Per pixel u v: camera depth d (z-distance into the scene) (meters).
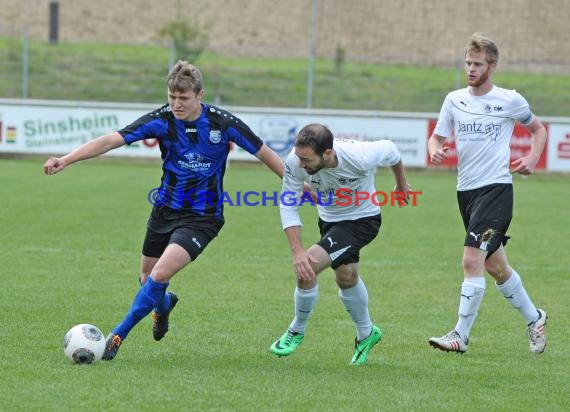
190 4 124.19
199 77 19.50
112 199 51.25
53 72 88.44
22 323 23.25
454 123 22.00
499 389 18.22
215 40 116.62
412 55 111.75
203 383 17.89
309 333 23.31
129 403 16.31
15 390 17.00
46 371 18.42
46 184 57.69
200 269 32.28
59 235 38.62
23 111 69.19
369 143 19.75
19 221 42.34
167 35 104.62
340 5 121.19
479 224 21.22
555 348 22.41
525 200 57.31
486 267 22.16
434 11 118.12
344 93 88.19
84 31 118.00
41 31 117.31
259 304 26.70
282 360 20.38
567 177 72.88
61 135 69.44
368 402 16.91
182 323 24.02
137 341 21.78
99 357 19.27
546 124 67.81
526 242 40.75
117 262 32.97
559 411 16.73
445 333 23.83
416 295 28.89
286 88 87.94
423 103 86.56
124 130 19.89
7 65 89.25
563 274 33.22
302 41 116.31
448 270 33.41
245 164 74.69
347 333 23.39
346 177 19.33
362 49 114.12
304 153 18.36
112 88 86.00
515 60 101.00
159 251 20.73
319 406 16.52
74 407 16.02
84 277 30.06
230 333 23.02
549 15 115.38
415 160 68.81
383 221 46.72
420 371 19.67
